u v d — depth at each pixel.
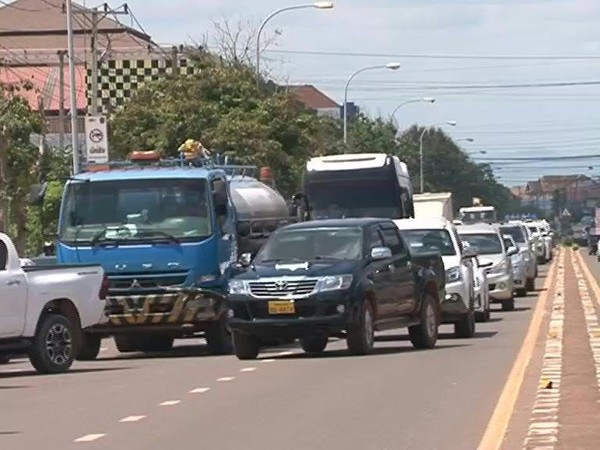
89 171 78.06
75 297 64.69
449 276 79.38
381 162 111.44
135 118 154.88
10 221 127.00
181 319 71.94
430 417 44.03
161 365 66.75
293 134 163.00
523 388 50.78
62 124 157.00
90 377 61.09
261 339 68.06
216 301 72.50
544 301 118.19
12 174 126.12
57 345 63.94
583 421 40.97
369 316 66.50
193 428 42.66
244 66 183.50
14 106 127.69
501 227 141.62
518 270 126.44
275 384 54.72
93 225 73.06
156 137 153.12
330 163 112.62
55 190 126.44
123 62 186.25
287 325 65.06
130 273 72.31
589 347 67.00
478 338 79.38
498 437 39.16
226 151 152.00
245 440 39.91
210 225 72.62
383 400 48.59
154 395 52.28
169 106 154.88
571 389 49.00
